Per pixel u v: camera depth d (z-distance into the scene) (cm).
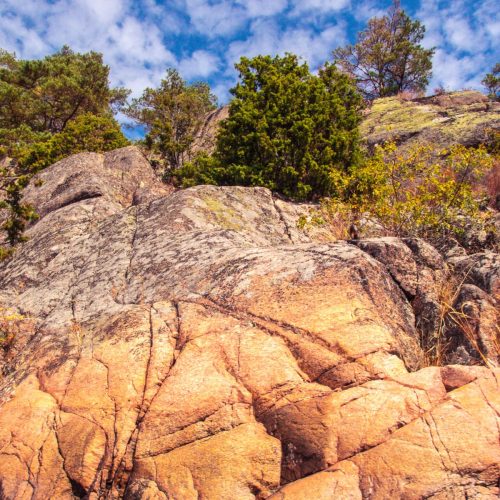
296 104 1176
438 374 351
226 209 847
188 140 1723
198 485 328
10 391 447
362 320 394
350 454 317
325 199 899
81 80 2622
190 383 384
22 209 885
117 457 361
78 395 410
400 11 2825
